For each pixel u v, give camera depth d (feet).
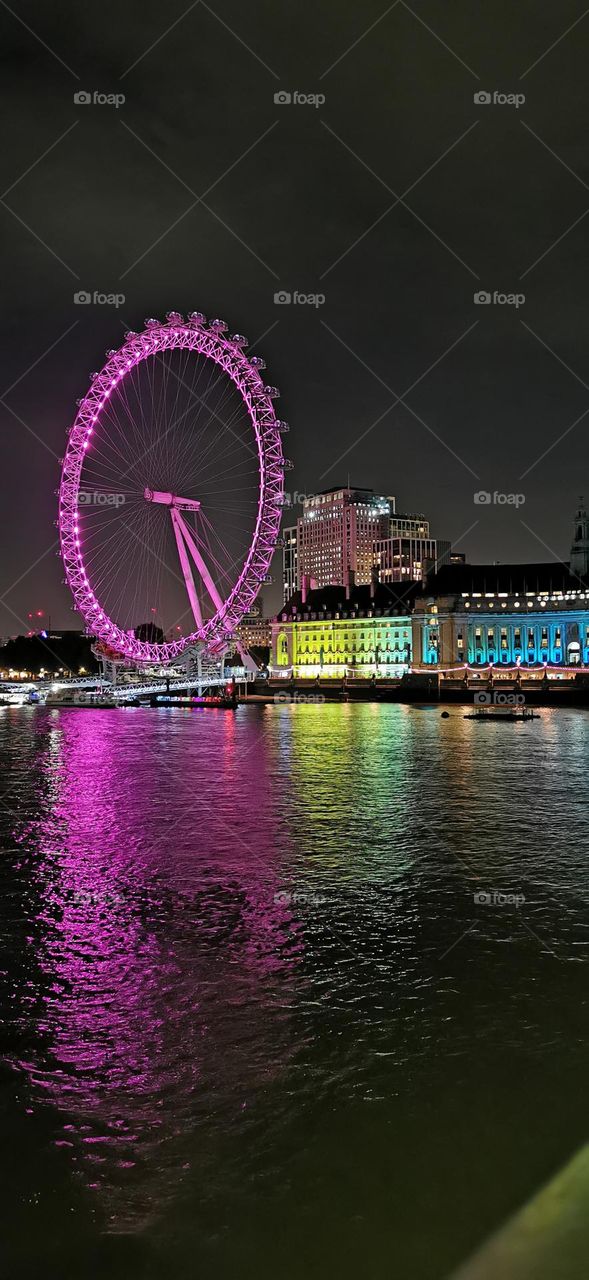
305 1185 43.27
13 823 137.80
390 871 103.60
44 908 88.28
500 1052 55.83
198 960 73.00
